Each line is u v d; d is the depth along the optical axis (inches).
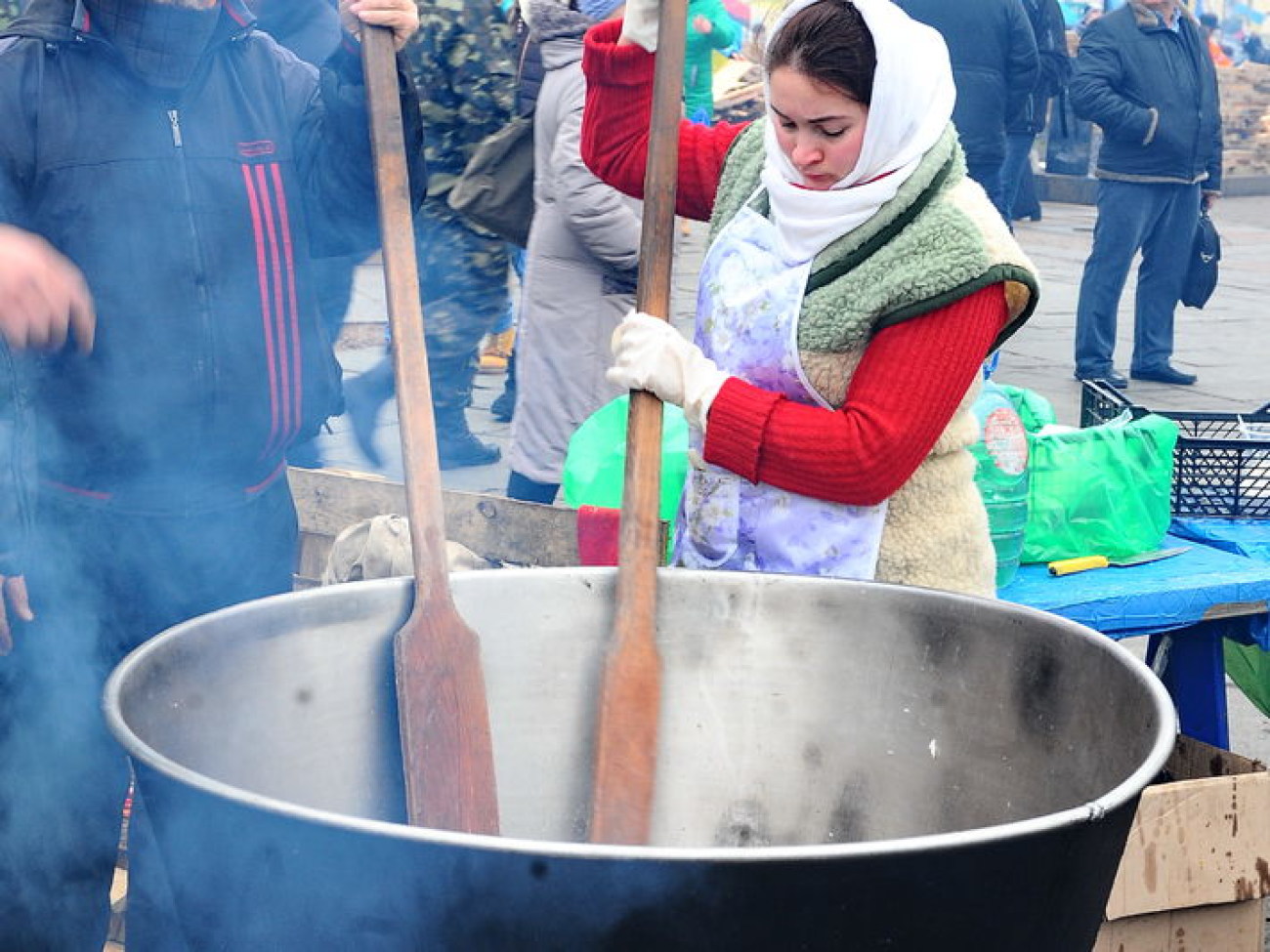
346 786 62.1
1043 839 43.8
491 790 60.6
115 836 84.1
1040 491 115.6
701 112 171.5
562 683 66.1
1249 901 98.7
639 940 42.2
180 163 74.9
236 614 58.1
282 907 44.9
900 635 63.7
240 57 78.6
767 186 78.6
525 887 41.4
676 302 302.8
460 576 64.1
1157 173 272.4
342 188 81.4
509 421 230.7
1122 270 272.8
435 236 165.3
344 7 74.1
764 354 78.0
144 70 73.2
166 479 78.7
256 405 79.0
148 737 52.5
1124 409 134.7
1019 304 76.1
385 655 62.7
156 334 75.4
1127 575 113.7
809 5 74.0
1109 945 95.6
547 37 136.2
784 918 41.8
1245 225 540.1
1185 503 127.4
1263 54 670.5
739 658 65.8
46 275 60.9
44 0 73.4
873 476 75.3
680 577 65.6
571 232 139.9
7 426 74.9
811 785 65.5
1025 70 258.2
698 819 66.4
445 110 149.9
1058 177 600.7
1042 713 59.4
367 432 168.1
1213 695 117.7
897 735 63.7
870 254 75.4
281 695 60.1
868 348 76.2
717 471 81.8
